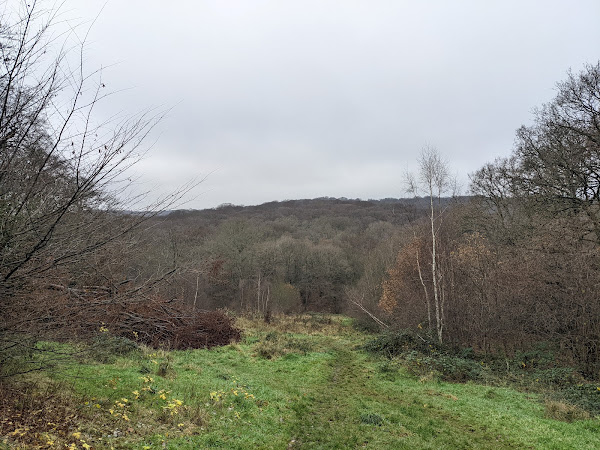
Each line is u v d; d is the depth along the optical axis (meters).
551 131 20.77
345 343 25.36
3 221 4.84
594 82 18.16
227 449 7.05
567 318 15.92
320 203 93.31
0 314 5.18
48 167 5.02
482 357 18.45
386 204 74.44
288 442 8.27
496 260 20.47
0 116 4.63
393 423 10.00
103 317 6.34
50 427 6.14
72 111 4.84
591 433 9.29
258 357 17.31
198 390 9.97
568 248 17.03
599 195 18.98
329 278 54.53
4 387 6.76
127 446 6.28
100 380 9.02
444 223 27.17
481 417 10.63
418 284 26.11
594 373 14.37
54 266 5.24
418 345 20.11
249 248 47.41
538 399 12.26
